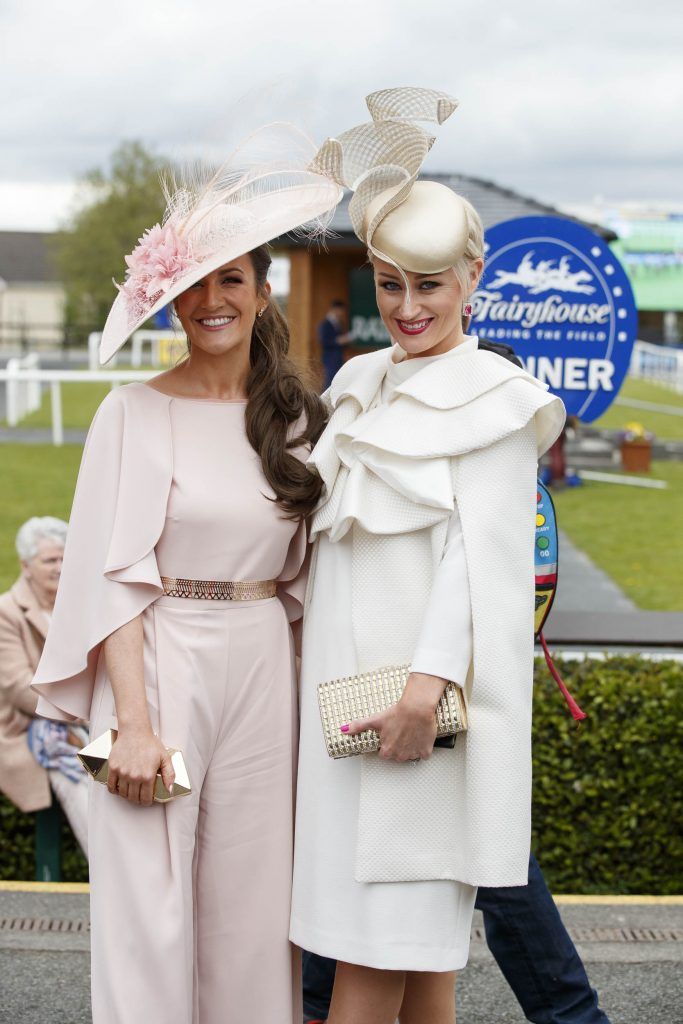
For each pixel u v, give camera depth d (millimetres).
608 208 36250
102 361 2594
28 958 3680
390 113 2498
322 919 2555
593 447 16969
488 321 5730
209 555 2574
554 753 4262
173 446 2592
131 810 2551
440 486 2428
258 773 2656
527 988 3094
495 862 2457
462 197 2518
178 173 2602
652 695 4258
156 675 2553
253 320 2656
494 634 2441
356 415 2598
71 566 2592
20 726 4207
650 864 4305
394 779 2496
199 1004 2721
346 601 2553
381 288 2508
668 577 9922
